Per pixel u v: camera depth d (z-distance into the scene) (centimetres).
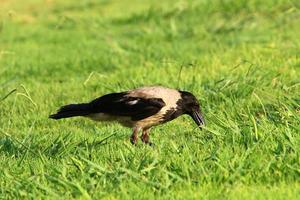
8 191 970
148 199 909
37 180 977
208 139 1168
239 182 947
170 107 1236
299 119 1167
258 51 1983
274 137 1087
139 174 970
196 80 1662
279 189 909
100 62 2103
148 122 1230
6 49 2492
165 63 1945
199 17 2738
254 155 1009
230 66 1814
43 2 3578
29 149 1130
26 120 1491
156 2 3228
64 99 1672
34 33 2819
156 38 2475
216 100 1485
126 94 1229
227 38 2277
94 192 944
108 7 3281
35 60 2264
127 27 2766
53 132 1364
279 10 2595
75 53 2341
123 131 1336
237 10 2708
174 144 1077
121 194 927
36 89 1806
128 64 2056
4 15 3253
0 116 1556
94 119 1242
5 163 1106
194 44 2286
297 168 965
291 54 1902
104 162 1071
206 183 952
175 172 980
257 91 1480
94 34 2675
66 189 959
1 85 1852
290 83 1547
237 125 1184
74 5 3416
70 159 1085
